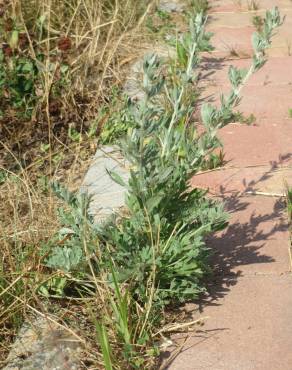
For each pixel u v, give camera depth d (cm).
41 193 417
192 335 307
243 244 368
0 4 600
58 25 644
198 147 330
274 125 502
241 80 335
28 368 294
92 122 511
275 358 292
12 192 410
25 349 304
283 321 313
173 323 312
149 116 294
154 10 759
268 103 541
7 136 492
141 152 296
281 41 679
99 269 316
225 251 363
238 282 339
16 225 371
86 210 317
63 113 511
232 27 727
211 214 321
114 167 449
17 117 501
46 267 342
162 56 636
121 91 557
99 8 647
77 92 532
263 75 597
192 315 319
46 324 317
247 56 642
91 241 320
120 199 408
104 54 614
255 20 726
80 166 459
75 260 312
